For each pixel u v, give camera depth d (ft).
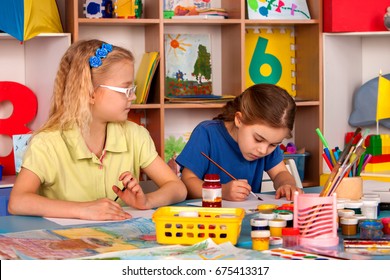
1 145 11.53
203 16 11.64
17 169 10.77
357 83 13.08
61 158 6.84
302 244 4.80
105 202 5.98
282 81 12.94
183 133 12.55
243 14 11.73
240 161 8.14
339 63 12.59
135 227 5.47
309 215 4.83
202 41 12.39
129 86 6.88
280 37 12.91
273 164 8.43
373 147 12.00
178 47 12.23
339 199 5.98
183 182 7.84
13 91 11.25
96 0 11.16
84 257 4.36
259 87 7.25
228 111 8.15
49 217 6.00
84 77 6.68
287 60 12.97
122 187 7.14
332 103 12.55
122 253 4.44
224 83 12.49
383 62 13.29
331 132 12.57
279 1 12.27
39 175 6.66
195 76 12.35
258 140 7.17
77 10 10.69
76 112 6.71
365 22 12.10
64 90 6.87
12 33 10.03
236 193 7.00
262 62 12.78
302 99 12.73
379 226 4.99
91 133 6.98
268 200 7.10
